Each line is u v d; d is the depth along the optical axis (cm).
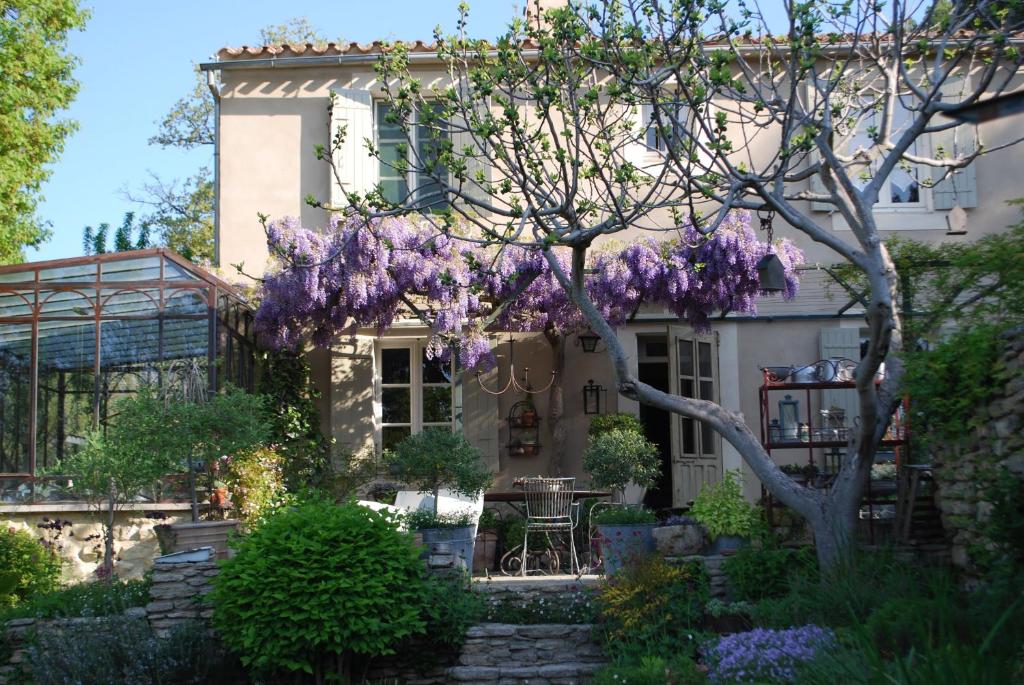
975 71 1117
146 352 1062
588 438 1218
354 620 759
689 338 1236
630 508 991
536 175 805
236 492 1019
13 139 1433
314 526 793
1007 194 1234
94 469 902
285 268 1066
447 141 836
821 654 573
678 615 801
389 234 1095
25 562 943
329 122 1255
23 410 1062
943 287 859
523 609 876
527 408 1230
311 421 1205
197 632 796
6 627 831
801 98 1211
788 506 820
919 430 827
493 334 1244
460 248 1115
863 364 745
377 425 1243
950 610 592
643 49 851
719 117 749
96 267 1070
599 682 712
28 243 1588
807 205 1243
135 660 757
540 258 1109
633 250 1114
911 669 490
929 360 753
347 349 1236
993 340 711
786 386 907
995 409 712
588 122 884
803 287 1243
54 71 1484
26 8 1414
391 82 1256
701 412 842
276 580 762
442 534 952
